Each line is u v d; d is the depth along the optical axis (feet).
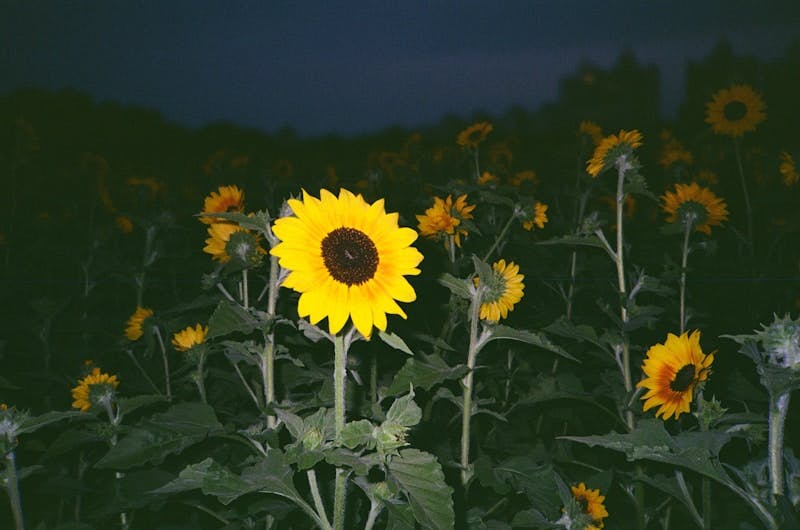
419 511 6.43
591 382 17.44
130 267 19.56
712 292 20.84
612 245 21.59
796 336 7.05
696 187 15.07
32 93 62.85
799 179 24.64
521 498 13.16
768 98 62.64
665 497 14.26
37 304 18.80
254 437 9.31
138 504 10.35
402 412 6.62
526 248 20.38
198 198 35.04
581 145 23.79
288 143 65.36
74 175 35.65
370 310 6.63
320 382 13.37
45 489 12.32
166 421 9.64
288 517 11.23
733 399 13.46
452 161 32.91
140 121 68.18
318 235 6.73
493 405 15.60
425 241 16.94
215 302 12.12
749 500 7.14
